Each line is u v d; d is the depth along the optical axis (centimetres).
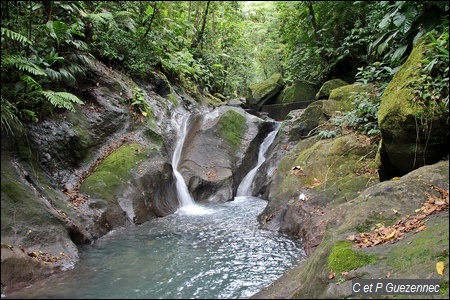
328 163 705
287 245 541
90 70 864
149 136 874
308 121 968
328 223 488
